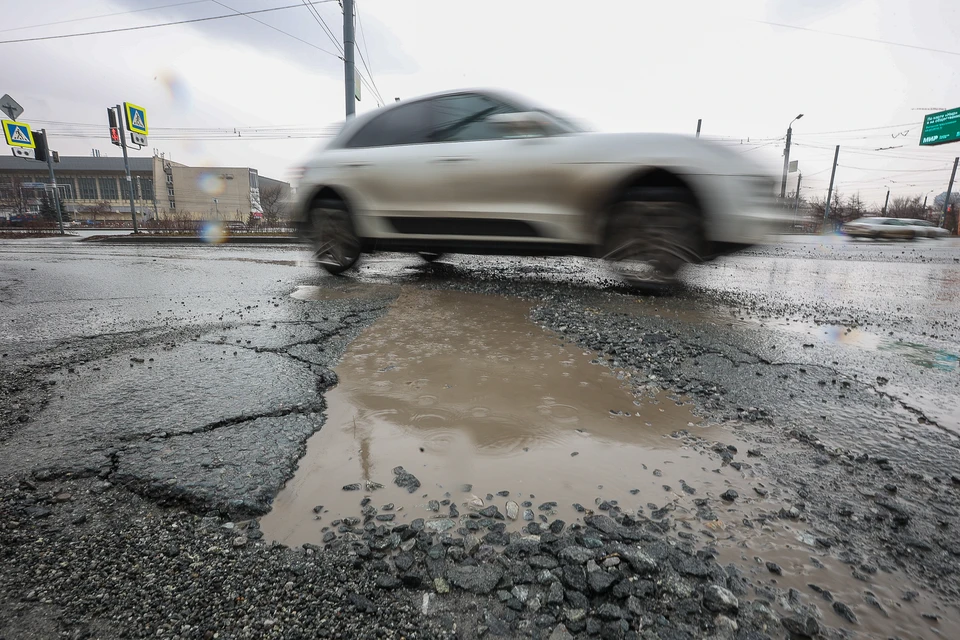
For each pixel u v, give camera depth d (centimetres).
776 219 348
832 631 94
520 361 236
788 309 358
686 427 172
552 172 379
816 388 206
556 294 397
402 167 438
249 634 93
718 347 258
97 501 133
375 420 176
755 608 98
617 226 381
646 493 135
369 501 132
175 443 160
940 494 135
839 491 136
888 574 108
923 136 2881
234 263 688
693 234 358
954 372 224
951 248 1286
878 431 170
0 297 416
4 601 100
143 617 97
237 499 132
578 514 126
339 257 498
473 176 408
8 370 227
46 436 165
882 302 396
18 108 1930
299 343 267
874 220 2173
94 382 211
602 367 229
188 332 291
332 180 475
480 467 147
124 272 582
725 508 129
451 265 600
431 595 102
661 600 100
